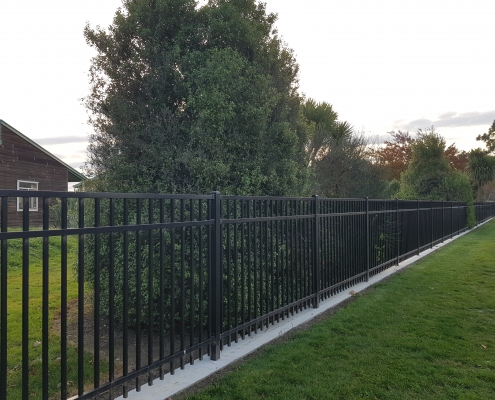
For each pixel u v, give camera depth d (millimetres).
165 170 5273
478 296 6492
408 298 6441
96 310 2770
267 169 5750
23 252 2312
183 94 5609
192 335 3762
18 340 4691
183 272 3594
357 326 5031
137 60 5570
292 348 4266
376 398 3219
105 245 5270
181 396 3213
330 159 11961
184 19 5758
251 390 3314
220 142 5289
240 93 5547
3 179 18172
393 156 39312
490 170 34719
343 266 7004
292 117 6938
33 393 3375
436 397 3223
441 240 14898
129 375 3025
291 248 5371
